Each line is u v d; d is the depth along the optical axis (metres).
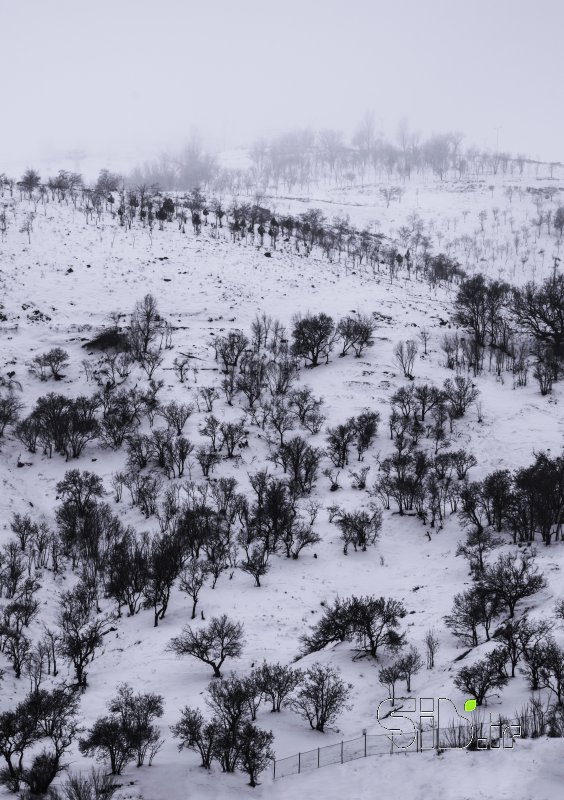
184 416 108.12
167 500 89.44
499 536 81.69
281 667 53.00
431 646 55.81
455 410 113.31
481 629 60.38
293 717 49.38
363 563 80.75
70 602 66.69
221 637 57.06
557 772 33.00
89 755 42.09
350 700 51.12
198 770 41.50
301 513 90.19
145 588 73.44
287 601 72.00
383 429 109.69
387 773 36.38
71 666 61.19
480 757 35.72
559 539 77.19
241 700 45.69
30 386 118.88
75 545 80.56
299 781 38.25
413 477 94.44
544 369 124.38
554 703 42.31
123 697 48.22
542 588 63.22
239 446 104.38
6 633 57.88
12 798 38.72
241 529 84.44
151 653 61.97
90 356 127.25
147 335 127.56
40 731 42.66
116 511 90.69
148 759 43.19
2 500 87.19
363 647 59.81
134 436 105.44
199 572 76.44
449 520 88.62
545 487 79.44
